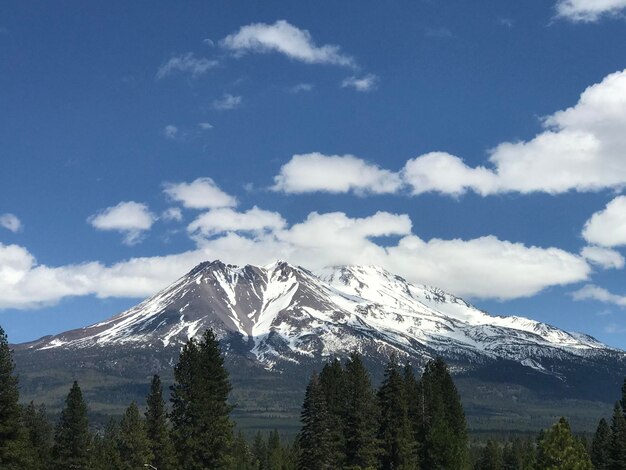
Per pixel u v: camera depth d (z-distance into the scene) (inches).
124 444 4589.1
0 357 3779.5
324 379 5260.8
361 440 4837.6
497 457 6835.6
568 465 3449.8
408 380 5477.4
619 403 5871.1
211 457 4367.6
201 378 4407.0
